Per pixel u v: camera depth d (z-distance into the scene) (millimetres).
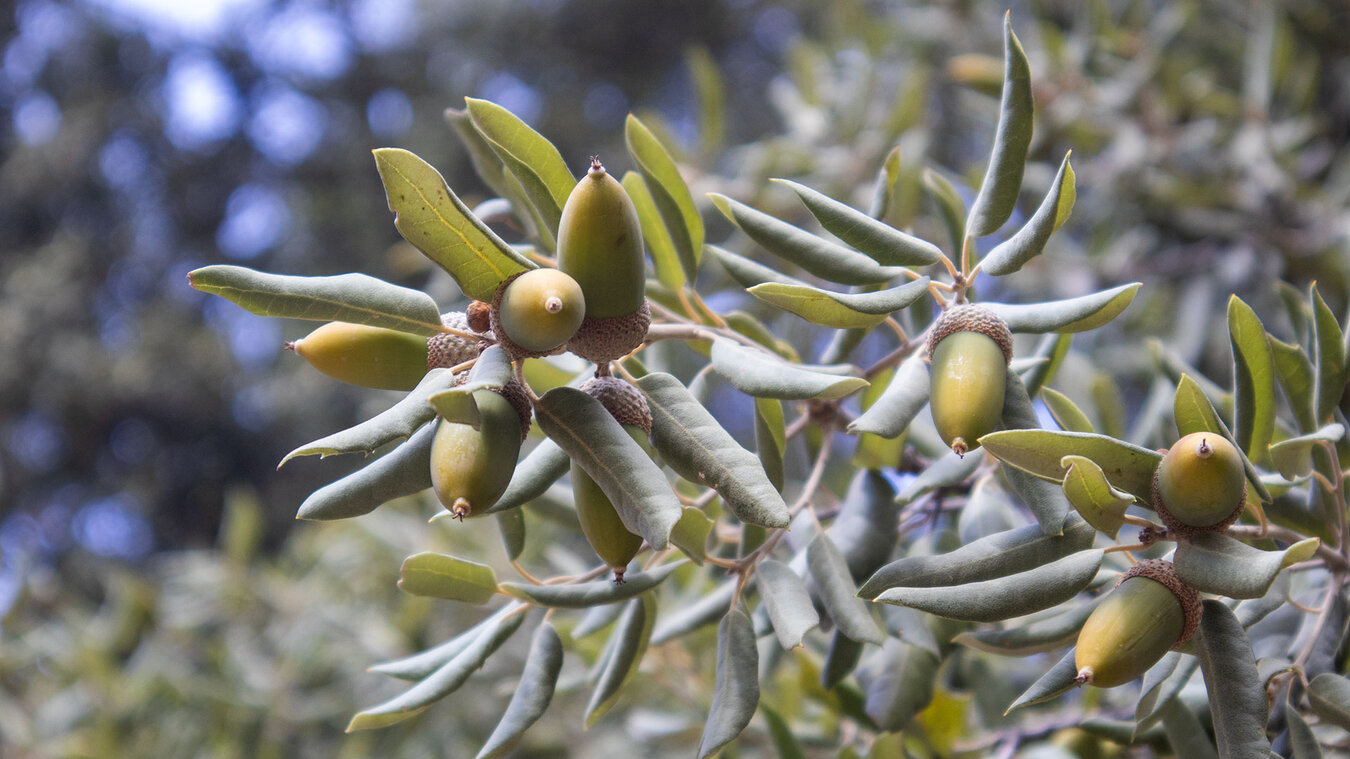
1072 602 604
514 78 4125
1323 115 1356
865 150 1210
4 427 4219
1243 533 526
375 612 1438
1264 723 507
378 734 1385
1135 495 514
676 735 864
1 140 4992
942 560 522
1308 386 572
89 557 4367
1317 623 560
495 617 564
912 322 651
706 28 3850
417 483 520
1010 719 694
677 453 517
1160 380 674
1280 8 1275
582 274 507
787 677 806
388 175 497
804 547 592
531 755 1315
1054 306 525
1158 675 528
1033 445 512
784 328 1240
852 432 519
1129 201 1244
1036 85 1221
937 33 1550
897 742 616
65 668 1333
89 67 4805
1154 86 1229
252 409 4355
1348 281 1116
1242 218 1190
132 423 4438
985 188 546
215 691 1302
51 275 4352
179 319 4445
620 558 515
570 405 507
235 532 1528
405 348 523
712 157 1216
